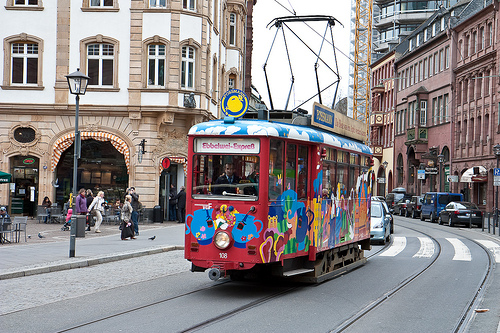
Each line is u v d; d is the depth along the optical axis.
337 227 15.01
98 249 19.73
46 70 33.50
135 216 25.50
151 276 14.72
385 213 26.14
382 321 9.90
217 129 11.94
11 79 33.72
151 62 33.59
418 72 71.56
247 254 11.54
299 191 12.95
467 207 39.84
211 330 8.93
